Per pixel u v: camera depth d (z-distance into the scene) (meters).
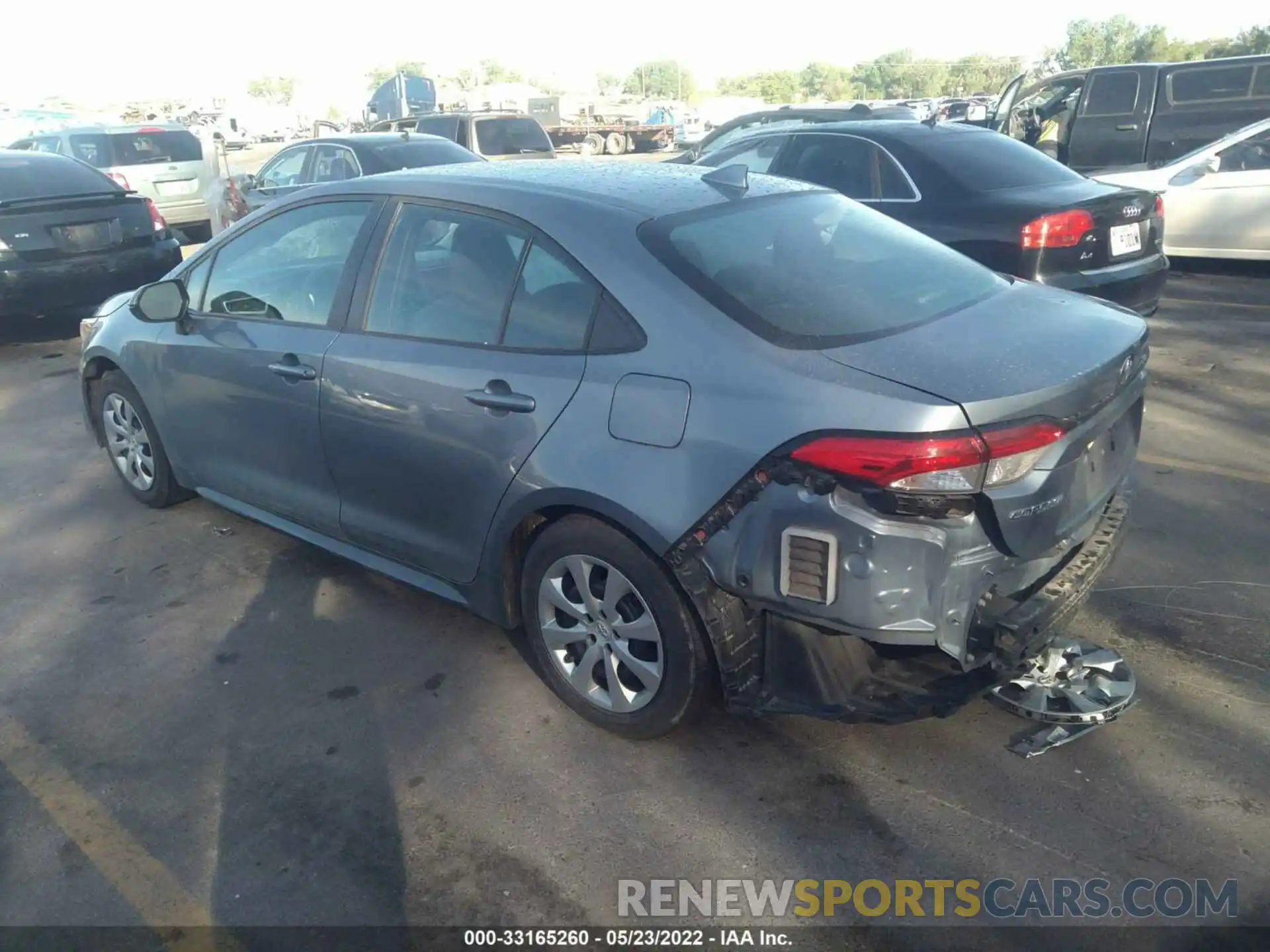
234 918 2.62
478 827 2.91
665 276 2.99
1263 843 2.73
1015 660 2.70
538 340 3.20
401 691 3.58
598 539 3.06
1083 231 6.10
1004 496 2.57
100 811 3.02
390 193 3.76
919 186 6.59
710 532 2.77
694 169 3.87
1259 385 6.46
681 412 2.80
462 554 3.51
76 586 4.40
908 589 2.57
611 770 3.13
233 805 3.03
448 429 3.36
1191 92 11.67
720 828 2.87
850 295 3.09
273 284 4.12
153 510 5.18
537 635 3.39
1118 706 3.22
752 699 2.92
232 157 33.03
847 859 2.75
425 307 3.54
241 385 4.14
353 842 2.87
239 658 3.81
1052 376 2.67
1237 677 3.44
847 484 2.54
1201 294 9.18
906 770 3.07
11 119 31.31
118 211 8.72
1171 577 4.11
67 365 8.20
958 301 3.22
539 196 3.38
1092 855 2.72
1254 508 4.70
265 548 4.71
